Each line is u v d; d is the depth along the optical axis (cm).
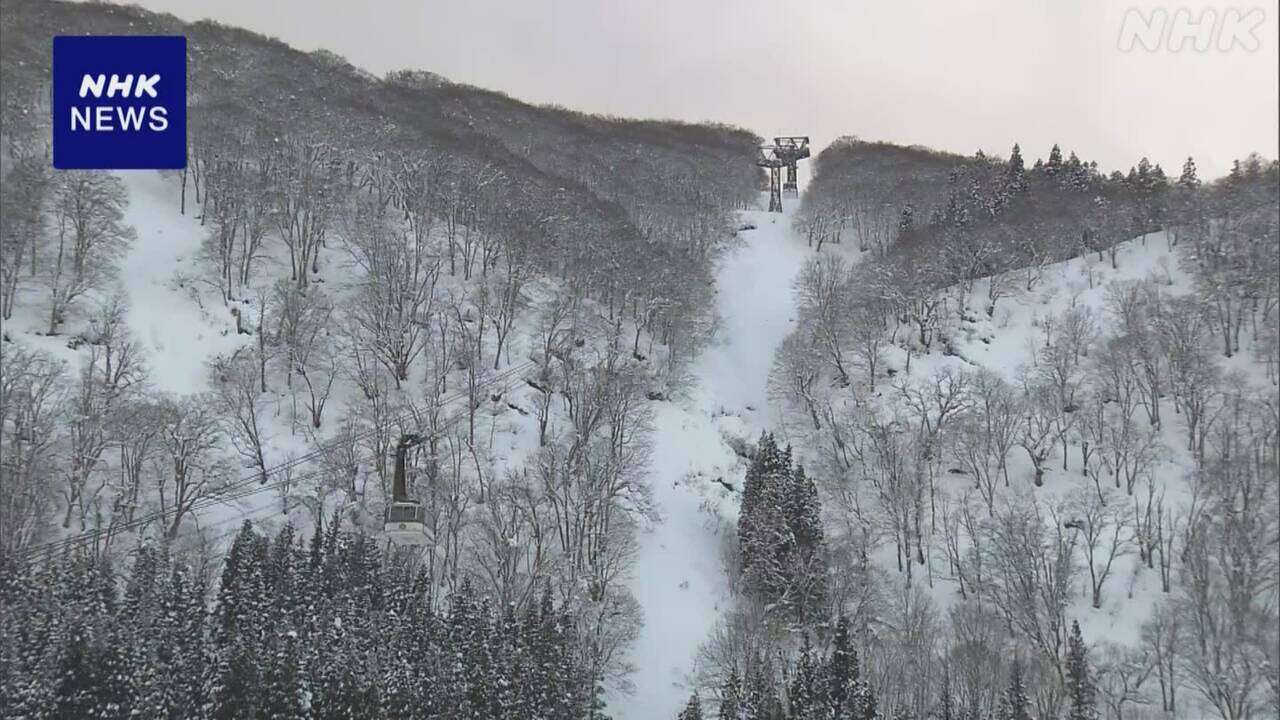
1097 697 7906
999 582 9825
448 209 15700
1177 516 9488
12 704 5928
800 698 7381
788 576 9481
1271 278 12512
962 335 14562
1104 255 16288
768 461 10719
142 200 14238
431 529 9025
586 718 7606
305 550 8456
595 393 11462
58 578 7225
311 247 14000
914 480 11162
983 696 8019
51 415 9325
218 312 12275
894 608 9425
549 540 9869
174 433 9306
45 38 18175
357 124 18700
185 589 7206
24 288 11656
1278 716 6931
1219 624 7656
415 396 11662
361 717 6206
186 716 6219
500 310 13425
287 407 11144
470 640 7119
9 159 13088
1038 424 11600
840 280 16412
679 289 15375
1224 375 11694
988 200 19150
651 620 9444
